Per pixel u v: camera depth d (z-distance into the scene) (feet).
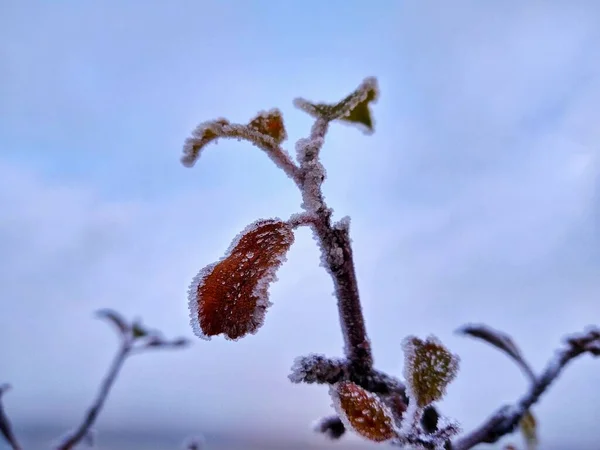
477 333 0.53
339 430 0.41
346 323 0.32
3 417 0.47
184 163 0.33
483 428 0.46
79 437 0.51
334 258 0.31
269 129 0.38
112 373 0.60
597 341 0.48
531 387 0.48
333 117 0.37
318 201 0.31
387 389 0.31
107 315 0.66
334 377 0.30
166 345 0.67
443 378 0.29
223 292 0.27
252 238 0.28
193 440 0.53
